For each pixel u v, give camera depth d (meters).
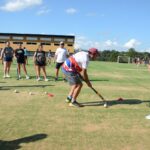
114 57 82.94
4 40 87.69
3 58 21.11
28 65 37.59
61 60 19.73
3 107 11.27
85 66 11.27
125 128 8.97
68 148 7.32
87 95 14.16
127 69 40.03
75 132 8.50
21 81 19.14
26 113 10.42
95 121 9.62
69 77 11.61
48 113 10.48
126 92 15.78
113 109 11.37
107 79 22.95
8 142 7.59
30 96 13.55
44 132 8.41
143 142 7.85
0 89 15.45
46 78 20.09
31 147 7.30
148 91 16.45
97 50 11.41
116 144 7.66
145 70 38.69
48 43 87.88
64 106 11.62
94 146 7.49
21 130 8.52
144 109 11.51
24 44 87.69
